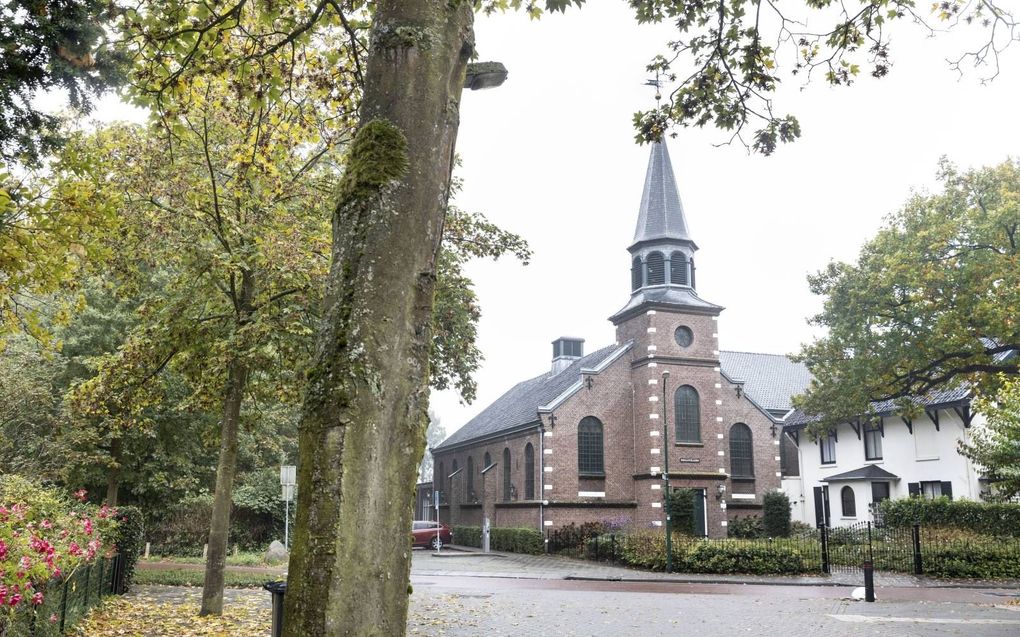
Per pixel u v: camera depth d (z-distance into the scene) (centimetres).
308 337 1293
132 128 1259
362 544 321
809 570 2402
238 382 1351
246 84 860
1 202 680
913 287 2397
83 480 2152
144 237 1267
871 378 2625
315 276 1261
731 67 884
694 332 3762
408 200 364
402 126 373
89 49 725
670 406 3647
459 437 5219
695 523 3425
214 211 1278
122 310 2066
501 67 455
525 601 1647
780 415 4519
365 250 353
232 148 1242
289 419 2967
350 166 371
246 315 1281
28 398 1898
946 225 2375
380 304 347
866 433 3731
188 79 823
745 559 2409
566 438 3653
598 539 2986
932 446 3328
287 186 1308
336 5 704
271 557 2519
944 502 2834
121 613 1238
